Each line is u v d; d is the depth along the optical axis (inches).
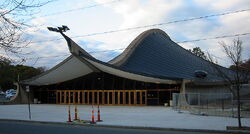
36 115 1013.8
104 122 768.9
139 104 1676.9
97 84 1819.6
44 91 2042.3
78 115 997.8
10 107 1504.7
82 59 1510.8
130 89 1723.7
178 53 2122.3
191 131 616.4
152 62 1855.3
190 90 1544.0
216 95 1051.9
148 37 2126.0
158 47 2071.9
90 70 1758.1
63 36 1366.9
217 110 956.6
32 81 1881.2
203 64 2015.3
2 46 362.0
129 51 1834.4
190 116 936.9
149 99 1674.5
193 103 1159.0
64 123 772.6
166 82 1605.6
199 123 732.7
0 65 410.6
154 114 1021.2
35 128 668.1
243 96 1023.6
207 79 1681.8
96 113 1078.4
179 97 1197.7
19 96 1939.0
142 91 1684.3
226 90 1579.7
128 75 1604.3
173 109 1250.0
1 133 573.6
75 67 1668.3
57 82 1951.3
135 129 658.8
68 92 1903.3
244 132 572.4
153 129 653.9
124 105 1686.8
